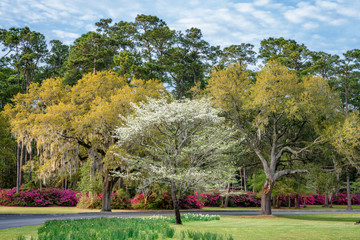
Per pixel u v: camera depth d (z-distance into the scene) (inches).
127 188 1505.9
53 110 1003.3
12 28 2148.1
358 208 1787.6
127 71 1737.2
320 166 1058.7
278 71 1007.6
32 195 1379.2
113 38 2239.2
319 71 2367.1
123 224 533.6
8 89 1904.5
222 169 850.8
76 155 1088.2
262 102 992.9
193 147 761.6
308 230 550.9
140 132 730.2
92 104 1086.4
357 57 2319.1
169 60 2201.0
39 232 450.6
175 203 668.1
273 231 532.1
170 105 711.1
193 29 2274.9
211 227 595.8
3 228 561.0
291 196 1847.9
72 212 1040.8
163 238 412.8
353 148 912.3
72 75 1926.7
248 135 1098.7
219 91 1064.2
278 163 1171.3
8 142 994.7
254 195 1847.9
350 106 2486.5
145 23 2377.0
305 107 960.3
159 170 684.1
